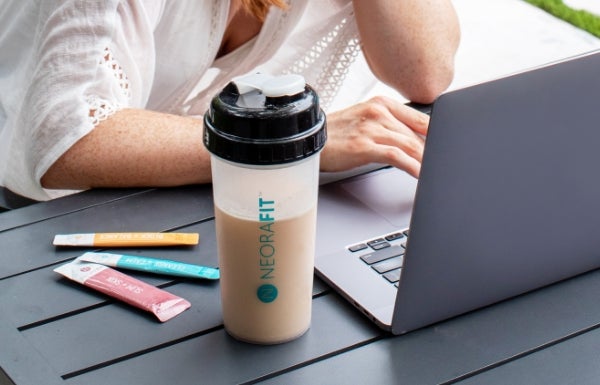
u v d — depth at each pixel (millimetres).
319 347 865
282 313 847
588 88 824
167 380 819
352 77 1796
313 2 1604
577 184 893
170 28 1427
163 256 1000
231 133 747
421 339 883
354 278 946
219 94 774
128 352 852
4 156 1384
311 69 1665
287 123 742
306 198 797
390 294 922
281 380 826
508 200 852
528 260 921
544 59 3102
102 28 1159
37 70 1166
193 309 915
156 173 1133
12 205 1401
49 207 1093
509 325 907
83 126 1140
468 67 3051
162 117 1176
